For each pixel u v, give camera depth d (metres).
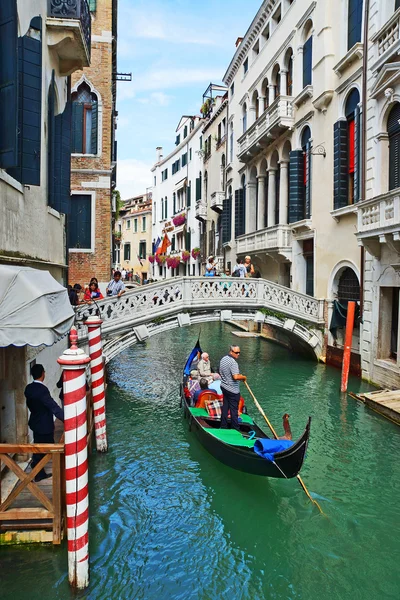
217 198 25.77
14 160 5.25
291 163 16.03
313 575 5.08
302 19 15.41
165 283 12.15
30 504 5.25
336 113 13.24
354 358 12.69
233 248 23.72
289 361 15.08
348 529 5.89
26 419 6.48
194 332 24.03
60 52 8.70
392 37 10.22
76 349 4.60
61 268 9.66
